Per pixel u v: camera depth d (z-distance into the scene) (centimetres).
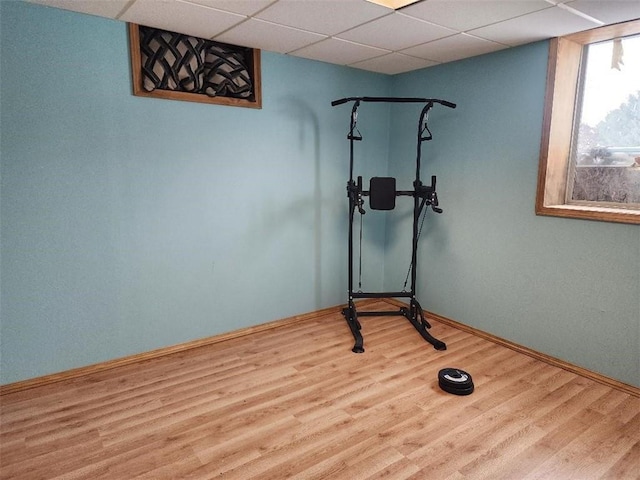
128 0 220
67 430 209
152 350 291
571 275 271
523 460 188
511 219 303
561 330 279
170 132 279
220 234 311
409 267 393
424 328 334
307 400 237
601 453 193
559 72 269
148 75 265
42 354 252
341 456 190
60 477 177
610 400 238
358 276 403
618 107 263
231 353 300
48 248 246
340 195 375
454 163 341
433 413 224
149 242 281
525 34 263
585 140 282
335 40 284
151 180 276
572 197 293
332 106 356
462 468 183
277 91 322
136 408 229
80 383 256
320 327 350
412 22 247
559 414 224
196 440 202
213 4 223
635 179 258
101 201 260
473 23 247
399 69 365
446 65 340
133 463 186
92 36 245
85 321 264
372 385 254
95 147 254
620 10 222
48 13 231
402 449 195
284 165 336
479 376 266
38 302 247
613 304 252
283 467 183
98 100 252
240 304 328
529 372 272
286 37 278
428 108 310
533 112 282
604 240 253
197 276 304
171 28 261
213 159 300
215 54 290
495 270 317
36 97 233
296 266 356
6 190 230
